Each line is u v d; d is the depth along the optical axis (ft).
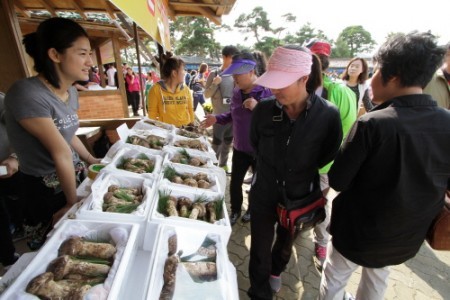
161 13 9.79
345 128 7.19
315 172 5.09
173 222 3.73
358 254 4.17
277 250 6.13
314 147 4.71
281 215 5.03
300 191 5.07
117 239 3.30
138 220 3.72
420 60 3.22
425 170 3.41
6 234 6.07
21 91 3.88
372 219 3.85
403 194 3.52
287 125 4.72
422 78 3.34
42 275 2.61
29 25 16.02
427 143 3.31
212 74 12.55
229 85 11.30
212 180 5.41
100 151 9.48
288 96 4.32
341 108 7.06
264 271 5.67
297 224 4.98
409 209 3.61
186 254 3.31
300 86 4.31
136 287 3.04
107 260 3.06
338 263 4.71
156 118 9.75
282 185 4.99
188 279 2.94
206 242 3.50
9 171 5.17
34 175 4.60
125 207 4.00
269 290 5.75
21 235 7.56
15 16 6.88
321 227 7.20
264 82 4.14
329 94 7.14
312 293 6.65
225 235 3.83
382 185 3.65
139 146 6.33
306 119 4.53
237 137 7.72
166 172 5.22
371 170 3.69
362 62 9.93
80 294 2.53
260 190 5.33
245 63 6.68
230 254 7.84
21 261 3.12
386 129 3.37
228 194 11.57
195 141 7.37
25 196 4.78
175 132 8.16
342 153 3.90
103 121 9.84
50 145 4.03
